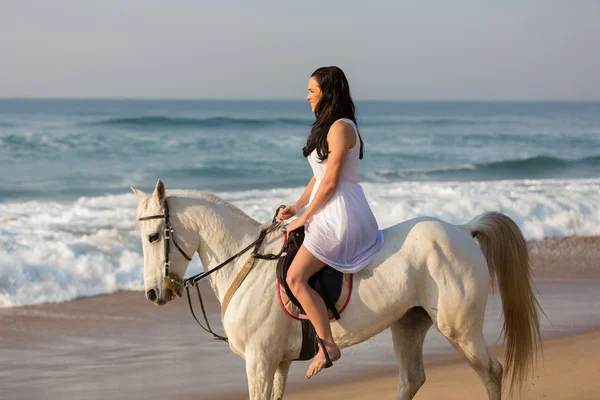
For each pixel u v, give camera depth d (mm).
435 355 6926
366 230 4191
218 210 4367
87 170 23922
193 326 8023
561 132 46469
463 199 14648
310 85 4188
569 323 7941
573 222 13750
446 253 4211
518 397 5328
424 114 86625
